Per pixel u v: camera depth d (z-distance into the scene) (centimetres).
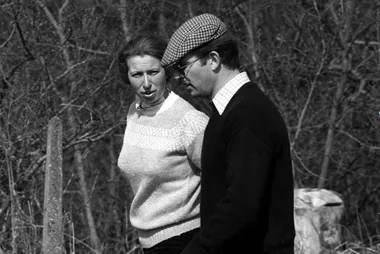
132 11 1934
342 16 2106
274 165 655
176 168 830
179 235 831
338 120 2183
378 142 2125
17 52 1756
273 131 647
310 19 2153
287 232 655
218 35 674
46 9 1880
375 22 2109
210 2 2111
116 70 1861
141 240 862
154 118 853
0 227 1561
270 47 2177
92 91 1805
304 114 2164
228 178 638
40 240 1459
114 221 2172
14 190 1526
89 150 2088
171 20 2119
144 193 847
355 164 2286
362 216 2277
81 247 1522
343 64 2156
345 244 1546
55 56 1781
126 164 856
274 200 656
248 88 669
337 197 1505
